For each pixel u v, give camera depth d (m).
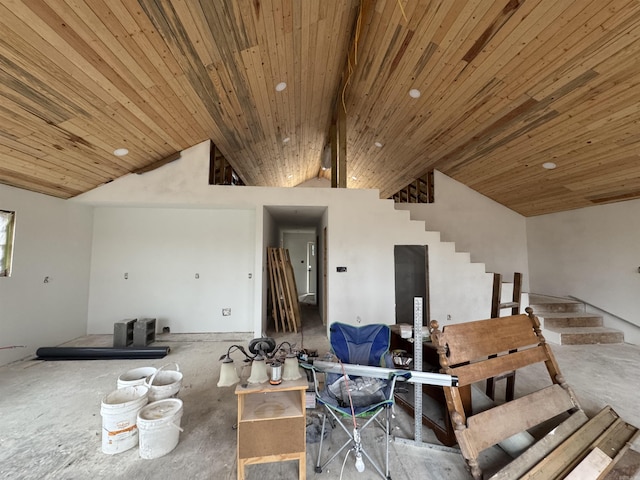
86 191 4.43
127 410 2.07
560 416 2.43
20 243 3.80
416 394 2.18
